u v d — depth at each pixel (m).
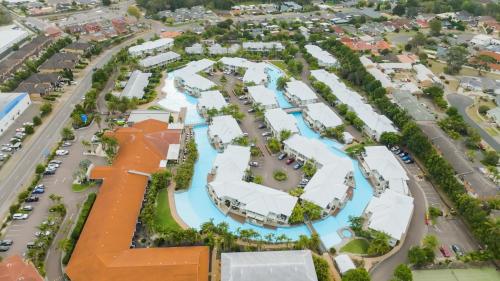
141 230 118.31
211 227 115.00
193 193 135.38
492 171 143.62
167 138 158.25
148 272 97.44
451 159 150.88
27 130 164.25
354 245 116.19
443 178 136.38
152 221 116.12
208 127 172.50
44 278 102.06
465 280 107.25
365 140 169.00
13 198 130.00
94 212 119.19
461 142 167.50
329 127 171.12
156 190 131.88
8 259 101.94
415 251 108.19
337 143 166.88
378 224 117.25
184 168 140.50
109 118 180.12
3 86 197.75
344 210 130.00
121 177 132.25
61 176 140.62
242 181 133.38
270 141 161.62
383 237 111.62
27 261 103.50
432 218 127.25
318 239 113.12
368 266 109.38
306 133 174.38
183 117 183.00
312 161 147.50
